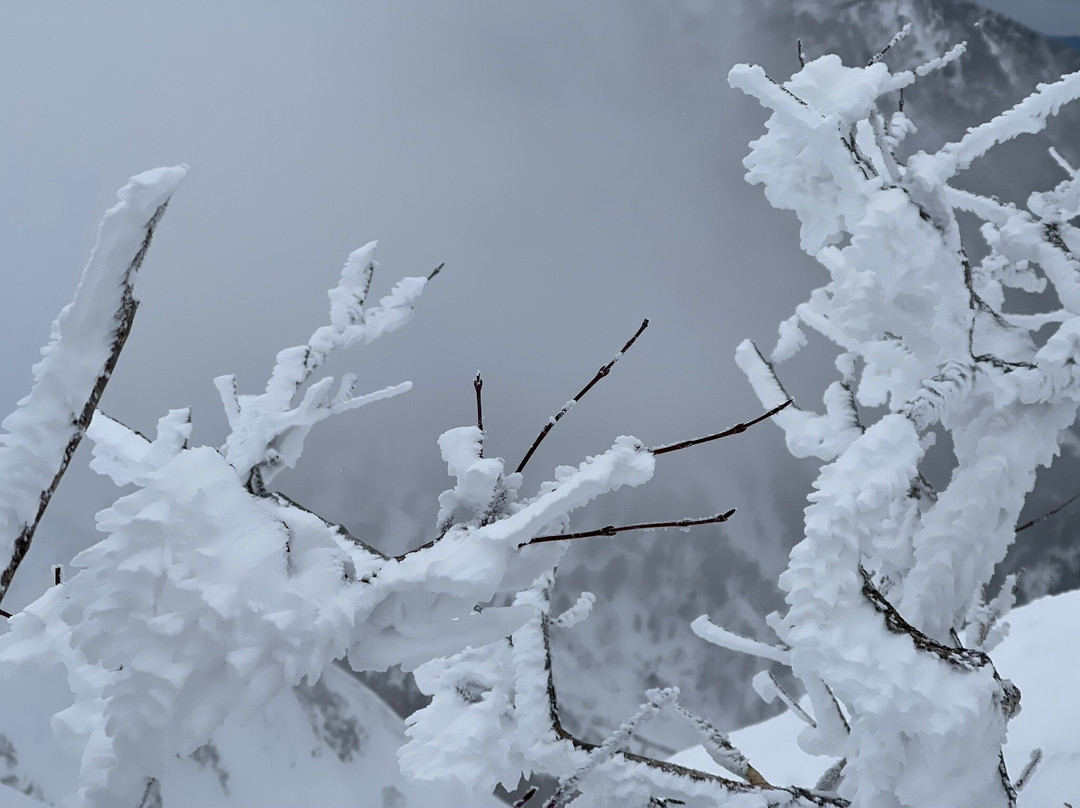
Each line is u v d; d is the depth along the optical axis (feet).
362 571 4.79
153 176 3.56
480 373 5.36
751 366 13.25
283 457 6.28
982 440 9.81
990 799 7.04
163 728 3.91
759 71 9.66
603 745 8.53
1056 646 21.21
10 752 19.03
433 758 8.65
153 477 4.31
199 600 3.98
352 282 7.04
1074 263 13.00
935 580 9.45
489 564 4.57
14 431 3.74
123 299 3.77
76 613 4.06
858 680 6.61
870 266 9.23
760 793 8.64
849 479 7.11
